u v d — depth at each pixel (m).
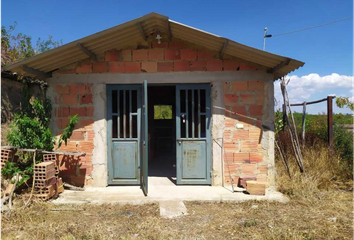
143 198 4.58
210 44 4.86
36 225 3.60
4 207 3.95
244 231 3.44
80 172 5.23
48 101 5.23
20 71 4.79
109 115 5.30
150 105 8.63
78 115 5.25
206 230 3.48
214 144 5.21
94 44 4.75
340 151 6.79
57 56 4.70
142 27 4.67
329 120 6.61
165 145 10.19
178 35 4.98
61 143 4.93
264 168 5.16
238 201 4.50
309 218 3.83
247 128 5.18
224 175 5.23
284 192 4.96
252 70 5.16
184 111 5.43
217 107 5.19
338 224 3.60
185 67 5.20
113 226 3.62
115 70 5.22
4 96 6.05
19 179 4.49
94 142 5.22
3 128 5.88
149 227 3.57
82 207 4.29
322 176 5.55
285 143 7.20
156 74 5.21
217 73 5.18
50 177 4.45
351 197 4.73
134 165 5.32
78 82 5.24
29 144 4.75
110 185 5.36
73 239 3.19
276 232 3.35
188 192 4.88
